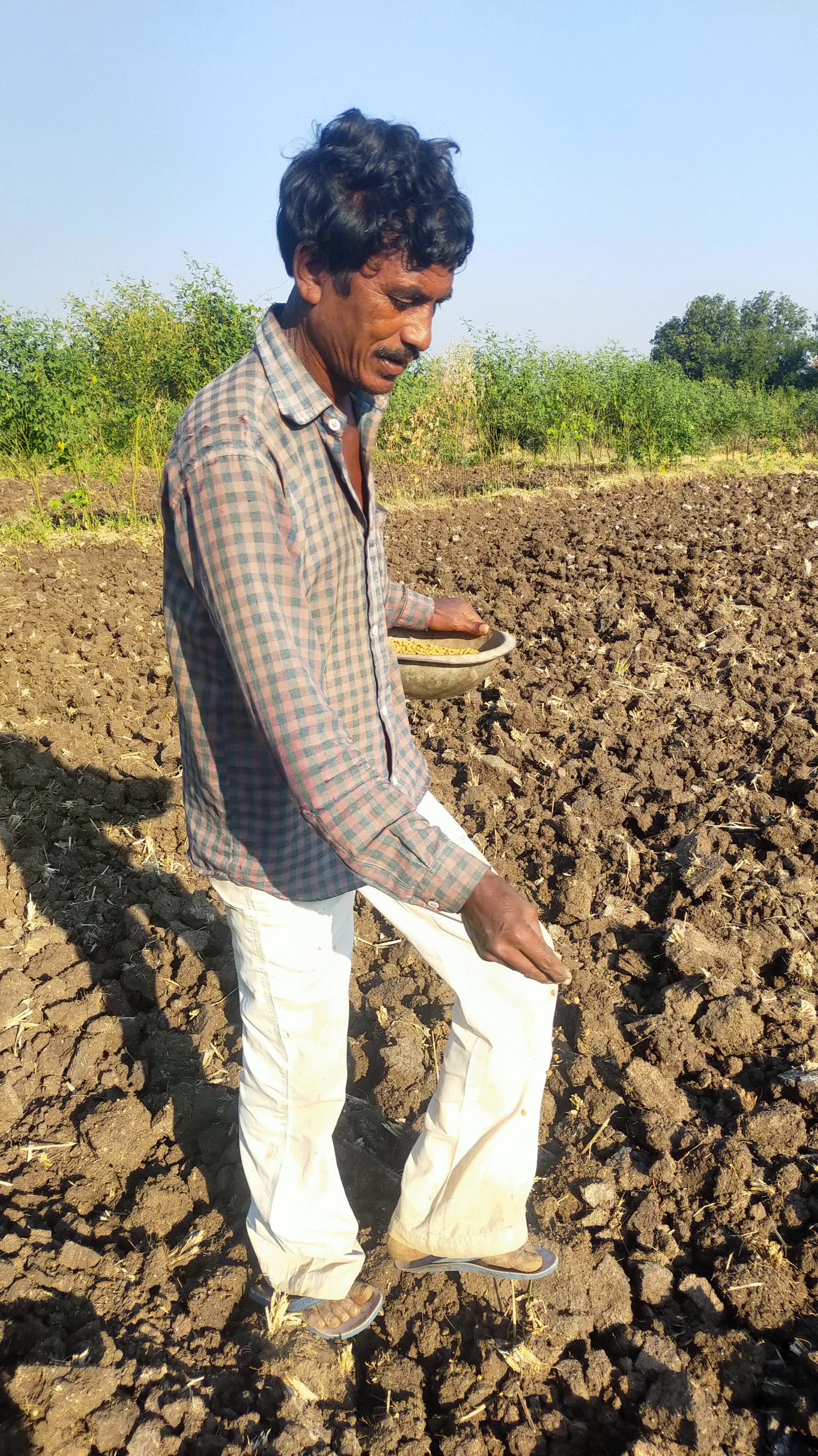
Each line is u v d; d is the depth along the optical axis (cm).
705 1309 238
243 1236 255
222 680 180
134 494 1205
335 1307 230
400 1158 283
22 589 870
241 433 159
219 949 377
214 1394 219
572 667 651
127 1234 262
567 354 2019
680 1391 214
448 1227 222
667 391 1988
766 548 952
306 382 166
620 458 1920
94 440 1592
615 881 409
